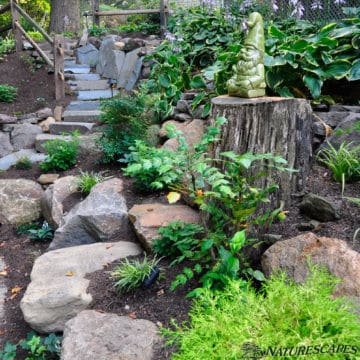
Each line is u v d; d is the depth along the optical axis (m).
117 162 4.68
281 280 1.95
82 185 4.23
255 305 1.76
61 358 2.19
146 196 3.85
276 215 2.76
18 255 3.94
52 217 4.11
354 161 2.97
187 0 8.66
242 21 5.43
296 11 4.92
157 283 2.70
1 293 3.38
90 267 2.98
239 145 2.61
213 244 2.52
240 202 2.32
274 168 2.69
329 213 2.63
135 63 7.02
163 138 4.55
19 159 5.29
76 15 10.73
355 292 2.07
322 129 3.43
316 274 2.01
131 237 3.46
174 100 5.00
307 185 3.03
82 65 7.84
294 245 2.41
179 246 2.75
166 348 2.17
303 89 4.02
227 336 1.66
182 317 2.37
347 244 2.40
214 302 1.90
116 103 4.52
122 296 2.66
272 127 2.64
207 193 2.27
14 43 8.49
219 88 4.15
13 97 6.84
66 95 6.89
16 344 2.77
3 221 4.52
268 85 3.79
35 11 12.77
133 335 2.26
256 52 2.81
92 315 2.46
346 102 4.14
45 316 2.63
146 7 9.94
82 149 5.16
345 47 3.89
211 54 5.62
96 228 3.55
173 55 5.16
